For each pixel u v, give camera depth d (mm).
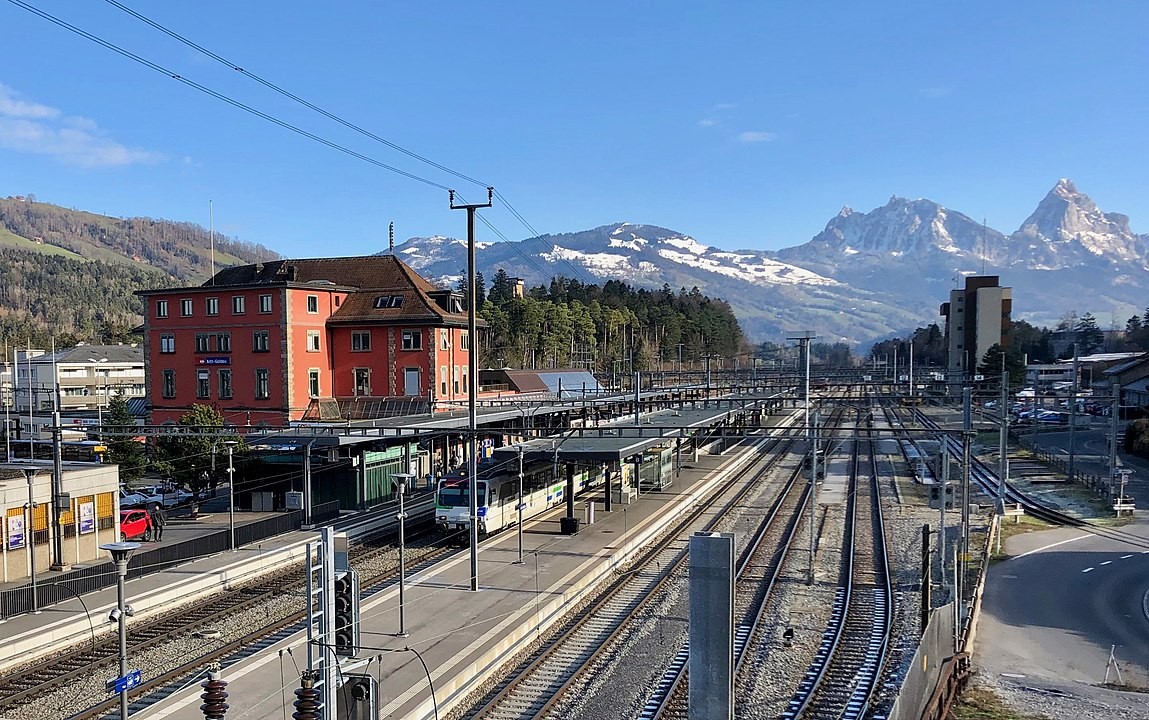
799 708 18562
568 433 44188
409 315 59062
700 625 8273
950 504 45875
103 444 44375
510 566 30266
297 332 57125
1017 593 29578
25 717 17938
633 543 34500
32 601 23781
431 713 17484
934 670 18141
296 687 18812
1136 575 31734
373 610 24703
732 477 58531
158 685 19609
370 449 44250
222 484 43688
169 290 59062
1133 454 65562
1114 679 21875
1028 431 82125
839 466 64438
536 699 18969
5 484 26766
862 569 31906
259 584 29219
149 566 28391
